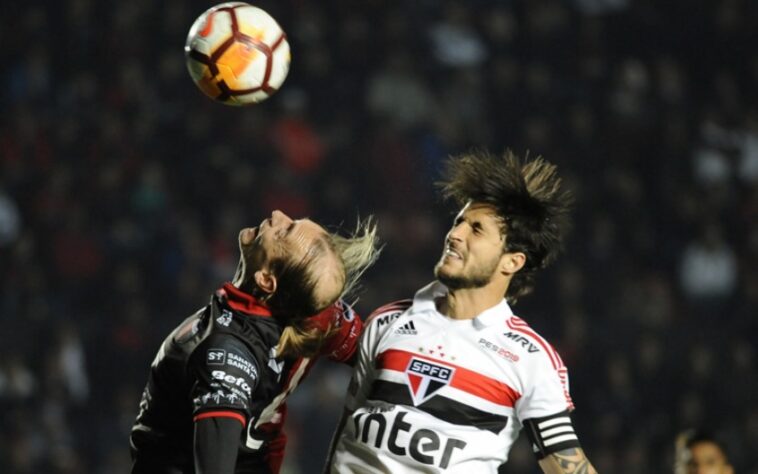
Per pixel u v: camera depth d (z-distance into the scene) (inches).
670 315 1957.4
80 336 1742.1
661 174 2209.6
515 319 582.6
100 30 2154.3
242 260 583.2
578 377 1819.6
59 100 2073.1
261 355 566.3
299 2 2247.8
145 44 2177.7
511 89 2260.1
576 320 1862.7
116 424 1681.8
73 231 1870.1
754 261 2078.0
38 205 1894.7
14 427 1628.9
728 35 2456.9
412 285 1920.5
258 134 2063.2
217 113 2076.8
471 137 2186.3
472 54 2330.2
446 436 561.0
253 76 631.8
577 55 2386.8
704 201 2170.3
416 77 2214.6
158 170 1973.4
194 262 1888.5
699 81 2428.6
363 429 574.2
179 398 574.9
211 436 538.9
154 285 1852.9
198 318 579.8
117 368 1736.0
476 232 574.2
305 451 1672.0
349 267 596.7
